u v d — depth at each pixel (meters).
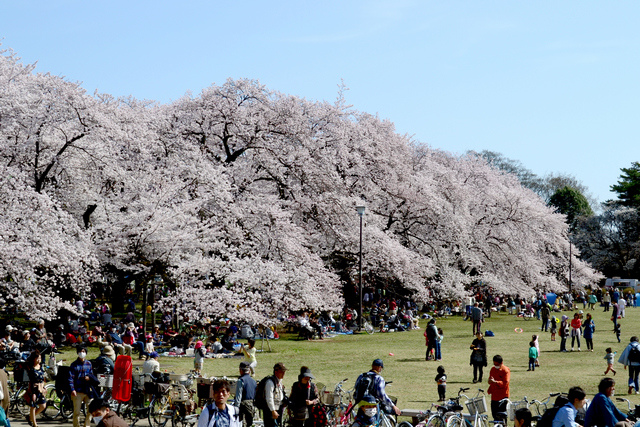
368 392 13.23
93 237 34.94
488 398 21.50
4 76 35.66
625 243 98.44
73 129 34.47
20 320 36.72
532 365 27.30
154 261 34.81
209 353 30.86
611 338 40.03
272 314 35.69
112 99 37.59
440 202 54.44
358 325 44.09
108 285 46.97
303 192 45.34
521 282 60.03
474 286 64.25
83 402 16.64
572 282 77.12
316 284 39.62
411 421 16.53
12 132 33.19
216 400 10.30
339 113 49.69
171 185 36.00
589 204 121.81
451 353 32.66
